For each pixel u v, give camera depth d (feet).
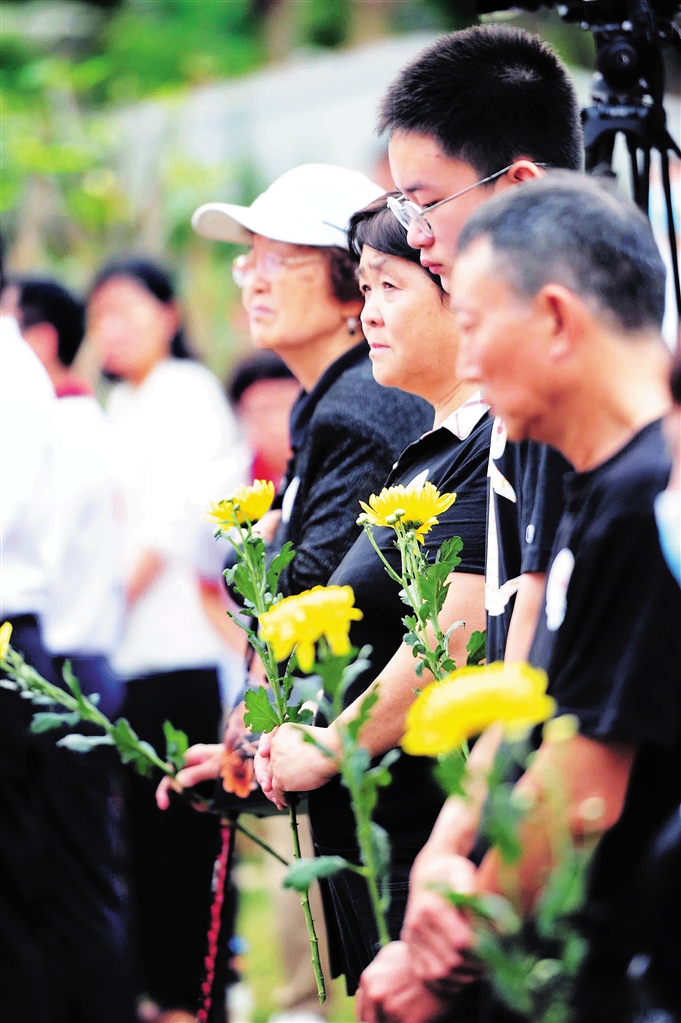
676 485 9.59
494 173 13.21
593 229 9.93
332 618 9.64
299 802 14.93
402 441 15.92
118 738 15.05
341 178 17.52
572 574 9.89
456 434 14.37
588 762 9.66
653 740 9.48
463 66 13.29
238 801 16.29
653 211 18.78
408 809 13.98
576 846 9.76
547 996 9.18
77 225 46.16
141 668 26.18
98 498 25.05
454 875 9.96
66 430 25.03
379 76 46.37
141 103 49.85
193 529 26.21
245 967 27.48
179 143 47.73
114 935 22.48
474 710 8.27
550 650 10.18
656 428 9.80
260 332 17.42
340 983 25.22
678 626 9.53
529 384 9.98
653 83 16.70
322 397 16.89
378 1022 10.43
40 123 46.85
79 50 53.72
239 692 17.07
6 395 21.58
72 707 14.89
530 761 9.67
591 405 9.98
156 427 26.76
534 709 8.27
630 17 16.20
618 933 10.01
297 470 16.78
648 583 9.55
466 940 9.85
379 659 14.49
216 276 46.14
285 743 13.97
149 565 26.13
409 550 12.28
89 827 22.41
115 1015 22.31
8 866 21.53
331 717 10.16
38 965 21.66
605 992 10.02
